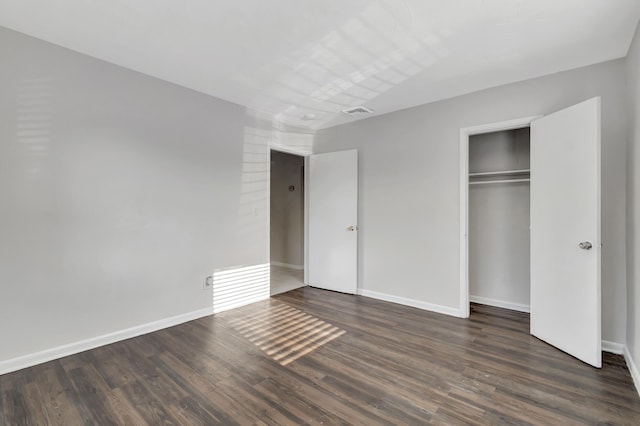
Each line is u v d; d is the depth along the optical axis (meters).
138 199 2.88
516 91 3.03
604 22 2.08
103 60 2.65
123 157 2.78
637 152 2.16
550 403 1.88
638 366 2.05
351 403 1.88
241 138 3.73
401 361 2.39
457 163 3.37
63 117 2.46
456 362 2.37
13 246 2.25
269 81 3.04
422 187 3.63
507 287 3.69
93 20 2.10
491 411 1.81
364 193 4.15
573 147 2.45
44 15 2.05
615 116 2.57
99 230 2.65
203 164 3.36
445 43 2.36
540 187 2.78
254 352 2.54
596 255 2.27
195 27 2.17
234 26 2.15
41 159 2.36
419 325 3.11
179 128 3.16
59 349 2.44
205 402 1.89
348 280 4.26
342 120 4.25
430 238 3.57
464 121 3.33
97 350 2.56
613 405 1.86
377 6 1.92
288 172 6.20
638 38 2.09
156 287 3.00
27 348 2.30
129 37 2.31
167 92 3.06
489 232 3.81
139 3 1.92
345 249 4.28
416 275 3.68
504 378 2.15
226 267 3.58
